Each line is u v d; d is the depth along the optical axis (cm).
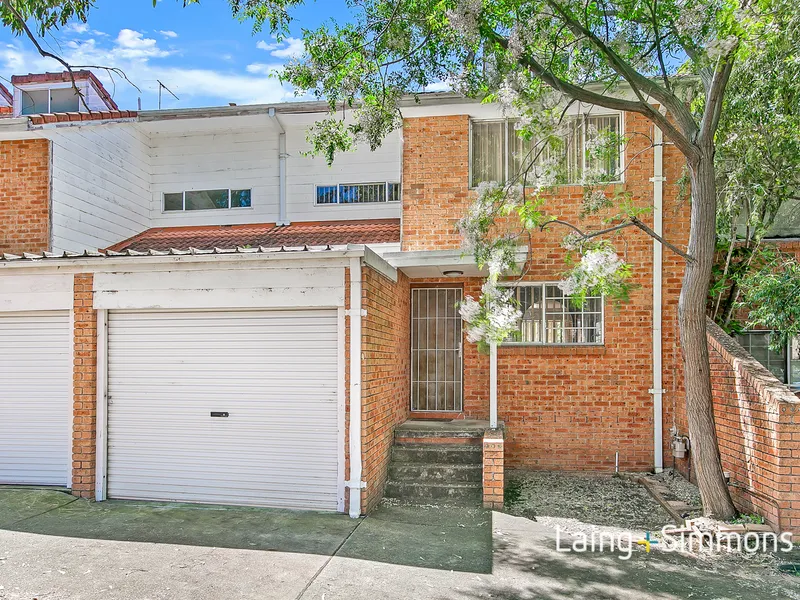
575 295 716
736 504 747
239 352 793
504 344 1008
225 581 541
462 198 1019
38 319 836
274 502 775
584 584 548
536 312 1014
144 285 798
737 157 885
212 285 784
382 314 853
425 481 859
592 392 984
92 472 800
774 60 797
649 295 980
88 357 806
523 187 789
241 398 789
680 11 698
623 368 980
